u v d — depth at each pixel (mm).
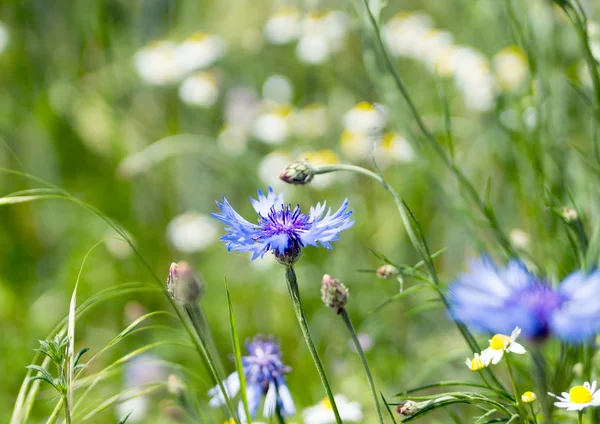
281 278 941
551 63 794
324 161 947
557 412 665
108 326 972
